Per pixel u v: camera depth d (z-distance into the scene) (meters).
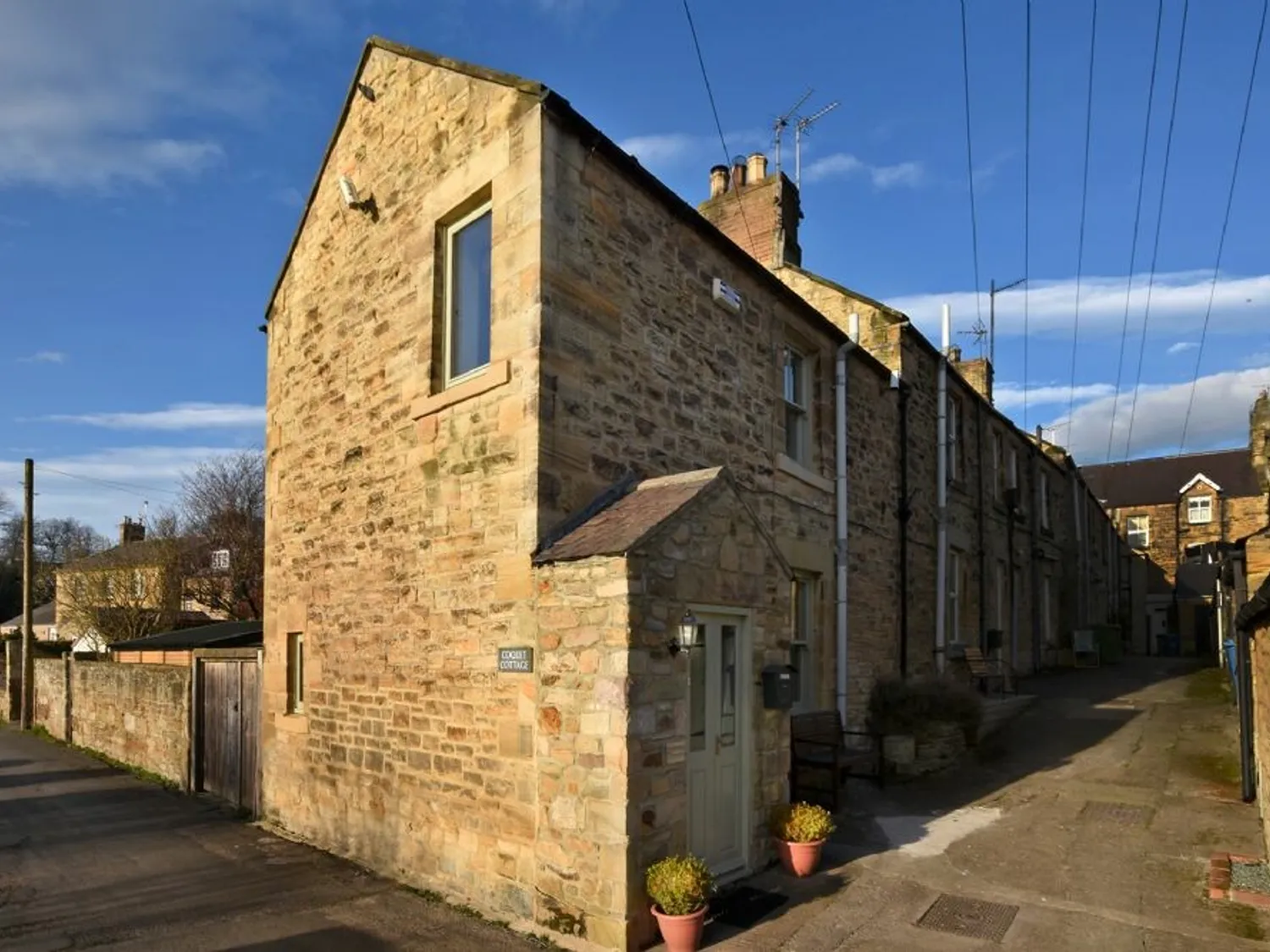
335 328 9.38
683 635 5.96
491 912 6.43
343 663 8.70
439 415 7.51
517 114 6.89
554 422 6.51
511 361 6.68
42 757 16.05
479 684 6.77
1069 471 25.45
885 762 10.02
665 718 5.79
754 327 9.37
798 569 9.93
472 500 7.01
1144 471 47.06
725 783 6.59
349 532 8.77
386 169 8.62
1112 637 25.11
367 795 8.12
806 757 8.88
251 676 10.89
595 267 7.05
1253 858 6.75
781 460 9.60
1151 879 6.41
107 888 7.51
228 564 28.86
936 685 11.35
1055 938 5.44
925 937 5.51
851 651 11.02
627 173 7.42
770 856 6.91
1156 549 43.97
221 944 6.03
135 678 14.80
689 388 8.13
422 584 7.55
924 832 7.76
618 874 5.43
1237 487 43.00
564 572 6.02
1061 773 9.86
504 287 6.84
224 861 8.33
